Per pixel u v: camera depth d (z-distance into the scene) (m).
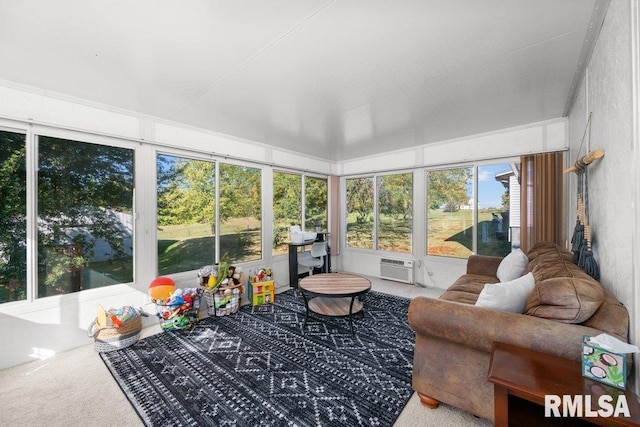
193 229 3.37
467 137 3.85
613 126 1.36
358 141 4.11
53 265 2.39
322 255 4.58
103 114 2.65
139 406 1.67
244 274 3.85
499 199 3.71
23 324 2.21
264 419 1.56
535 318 1.34
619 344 1.03
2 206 2.18
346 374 1.99
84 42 1.67
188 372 2.02
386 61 1.93
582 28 1.58
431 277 4.30
